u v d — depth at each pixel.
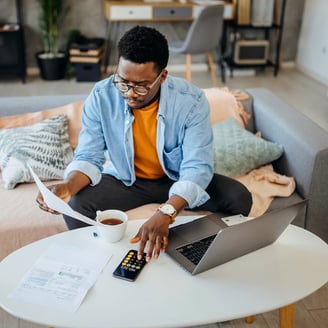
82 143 1.72
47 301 1.17
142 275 1.27
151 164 1.81
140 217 1.77
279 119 2.20
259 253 1.39
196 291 1.22
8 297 1.18
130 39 1.40
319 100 4.35
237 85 4.73
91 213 1.70
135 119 1.69
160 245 1.35
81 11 4.72
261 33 5.20
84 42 4.64
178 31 4.97
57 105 2.26
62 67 4.70
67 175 1.67
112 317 1.13
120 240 1.42
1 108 2.20
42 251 1.36
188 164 1.62
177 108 1.66
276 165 2.21
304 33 5.15
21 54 4.51
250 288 1.24
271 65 5.07
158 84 1.55
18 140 2.02
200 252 1.36
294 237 1.47
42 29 4.58
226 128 2.22
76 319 1.12
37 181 1.41
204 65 5.19
